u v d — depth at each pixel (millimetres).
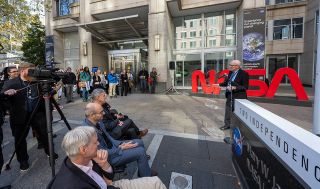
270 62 19797
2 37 12023
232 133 3098
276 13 18984
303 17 18375
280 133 1542
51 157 2877
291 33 18797
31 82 3176
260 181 1962
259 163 1986
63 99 10750
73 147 1513
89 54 17734
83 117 6582
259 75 10094
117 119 3451
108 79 11391
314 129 3611
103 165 1925
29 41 23156
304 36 18516
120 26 15406
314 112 3619
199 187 2820
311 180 1157
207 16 16266
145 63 16641
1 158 2908
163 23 13922
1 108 3012
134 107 8312
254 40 12531
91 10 17062
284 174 1480
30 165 3459
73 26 19797
